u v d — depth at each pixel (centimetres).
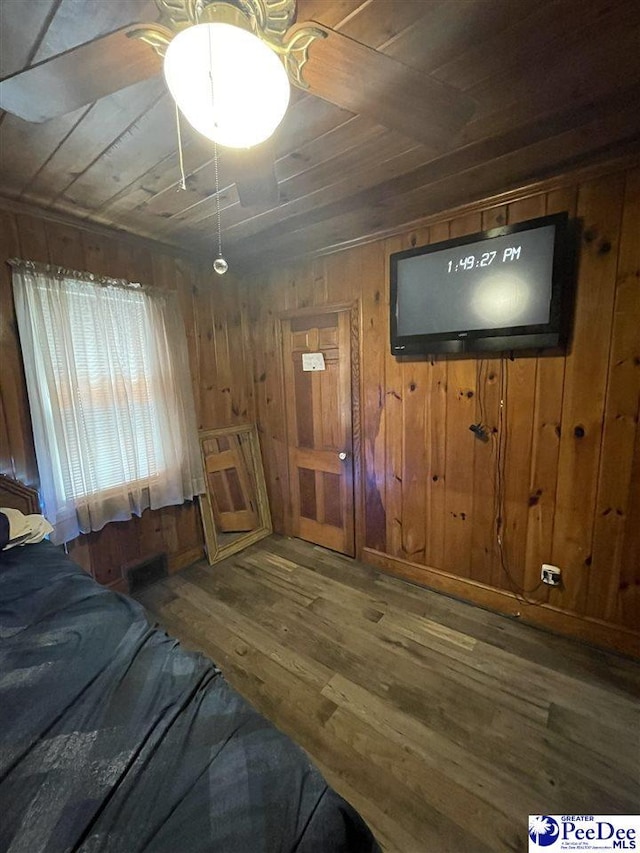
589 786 138
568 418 198
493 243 198
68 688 94
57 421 214
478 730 159
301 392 313
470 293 209
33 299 205
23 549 178
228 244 279
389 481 273
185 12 89
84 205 210
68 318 218
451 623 226
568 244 182
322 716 167
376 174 185
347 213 225
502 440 220
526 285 192
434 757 149
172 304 275
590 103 138
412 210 223
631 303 175
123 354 246
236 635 220
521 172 184
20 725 84
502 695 176
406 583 269
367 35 109
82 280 226
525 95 133
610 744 152
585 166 176
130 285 249
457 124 119
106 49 87
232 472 331
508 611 231
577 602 208
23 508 200
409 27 107
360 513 294
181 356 282
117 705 89
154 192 196
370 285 258
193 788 70
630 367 179
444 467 245
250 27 90
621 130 154
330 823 67
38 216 210
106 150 158
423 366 244
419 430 252
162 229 246
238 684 185
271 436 343
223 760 75
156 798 68
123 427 247
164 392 269
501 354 214
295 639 215
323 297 283
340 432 294
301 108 137
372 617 233
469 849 121
